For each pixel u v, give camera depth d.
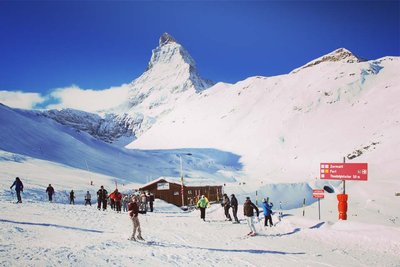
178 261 10.85
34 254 10.00
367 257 14.66
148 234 16.31
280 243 16.70
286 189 84.69
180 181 59.75
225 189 78.12
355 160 132.25
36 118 131.62
